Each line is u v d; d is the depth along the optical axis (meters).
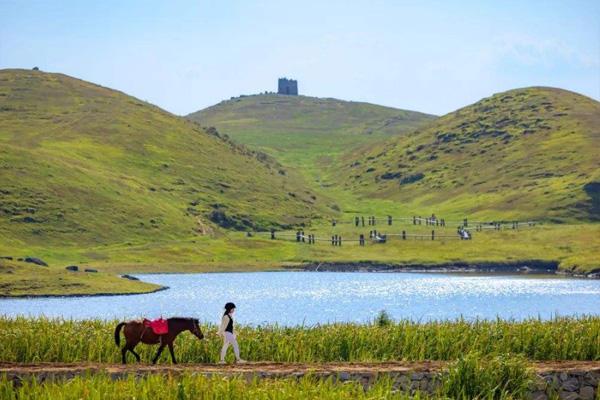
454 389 34.78
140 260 166.50
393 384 35.06
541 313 92.38
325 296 114.81
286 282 141.38
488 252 181.88
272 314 91.19
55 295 114.25
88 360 41.97
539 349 43.75
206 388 30.77
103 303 103.94
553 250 182.38
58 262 157.62
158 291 122.75
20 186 186.50
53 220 178.75
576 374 36.31
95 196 194.50
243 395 30.41
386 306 100.94
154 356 41.97
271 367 38.00
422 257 178.50
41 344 42.25
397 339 44.38
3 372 35.53
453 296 115.69
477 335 44.53
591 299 111.19
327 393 30.70
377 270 170.88
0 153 196.38
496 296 115.44
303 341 43.59
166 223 195.12
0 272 122.88
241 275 156.62
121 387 30.91
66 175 199.00
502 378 35.47
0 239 165.25
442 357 43.34
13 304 102.44
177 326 40.16
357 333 44.69
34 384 31.72
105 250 172.00
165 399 30.14
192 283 138.25
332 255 181.00
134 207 197.12
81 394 30.17
